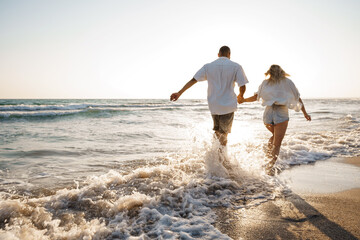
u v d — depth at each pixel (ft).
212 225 6.50
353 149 17.38
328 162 13.99
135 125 35.40
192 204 7.73
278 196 8.75
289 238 5.89
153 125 35.53
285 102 11.94
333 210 7.54
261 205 7.93
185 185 9.47
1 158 14.53
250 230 6.30
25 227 6.07
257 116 56.85
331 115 53.67
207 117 51.47
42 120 42.09
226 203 8.05
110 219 6.97
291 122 38.93
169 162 13.60
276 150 12.02
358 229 6.32
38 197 8.79
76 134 25.34
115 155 15.98
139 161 14.32
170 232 5.96
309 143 19.15
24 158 14.70
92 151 17.11
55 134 25.18
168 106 102.27
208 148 11.42
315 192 9.17
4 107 56.18
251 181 10.37
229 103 11.85
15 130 28.14
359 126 32.14
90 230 6.10
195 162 12.95
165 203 7.83
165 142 21.39
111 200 8.21
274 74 12.08
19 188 9.71
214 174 10.68
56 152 16.51
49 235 5.82
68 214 7.22
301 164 13.48
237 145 17.40
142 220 6.72
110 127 32.50
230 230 6.29
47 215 6.87
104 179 10.10
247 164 12.34
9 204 7.15
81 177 11.32
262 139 21.93
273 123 12.30
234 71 11.80
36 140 21.30
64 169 12.57
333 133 24.58
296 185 9.96
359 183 10.32
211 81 11.98
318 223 6.68
